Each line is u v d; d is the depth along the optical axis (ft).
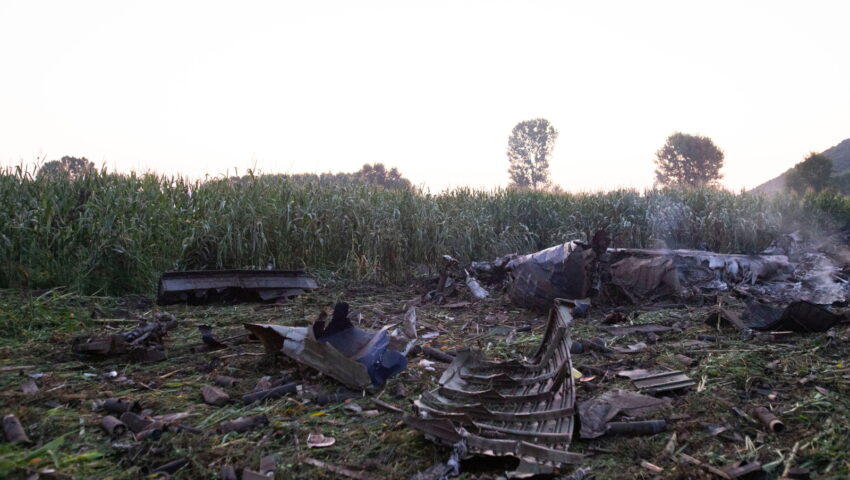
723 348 18.94
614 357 18.53
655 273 28.22
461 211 43.27
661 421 11.96
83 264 27.12
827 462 10.30
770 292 31.76
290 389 14.46
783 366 16.33
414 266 37.93
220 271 28.02
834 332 20.22
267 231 34.42
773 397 13.78
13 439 10.75
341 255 36.78
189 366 16.97
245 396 13.82
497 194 49.08
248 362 17.35
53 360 16.88
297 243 35.29
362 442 11.46
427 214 40.06
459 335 22.59
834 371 15.58
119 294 28.30
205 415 12.89
